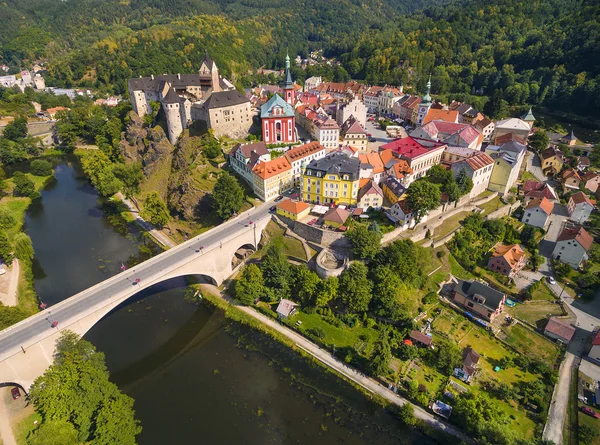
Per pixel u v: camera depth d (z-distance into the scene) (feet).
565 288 399.03
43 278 436.35
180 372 329.11
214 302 404.77
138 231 534.37
